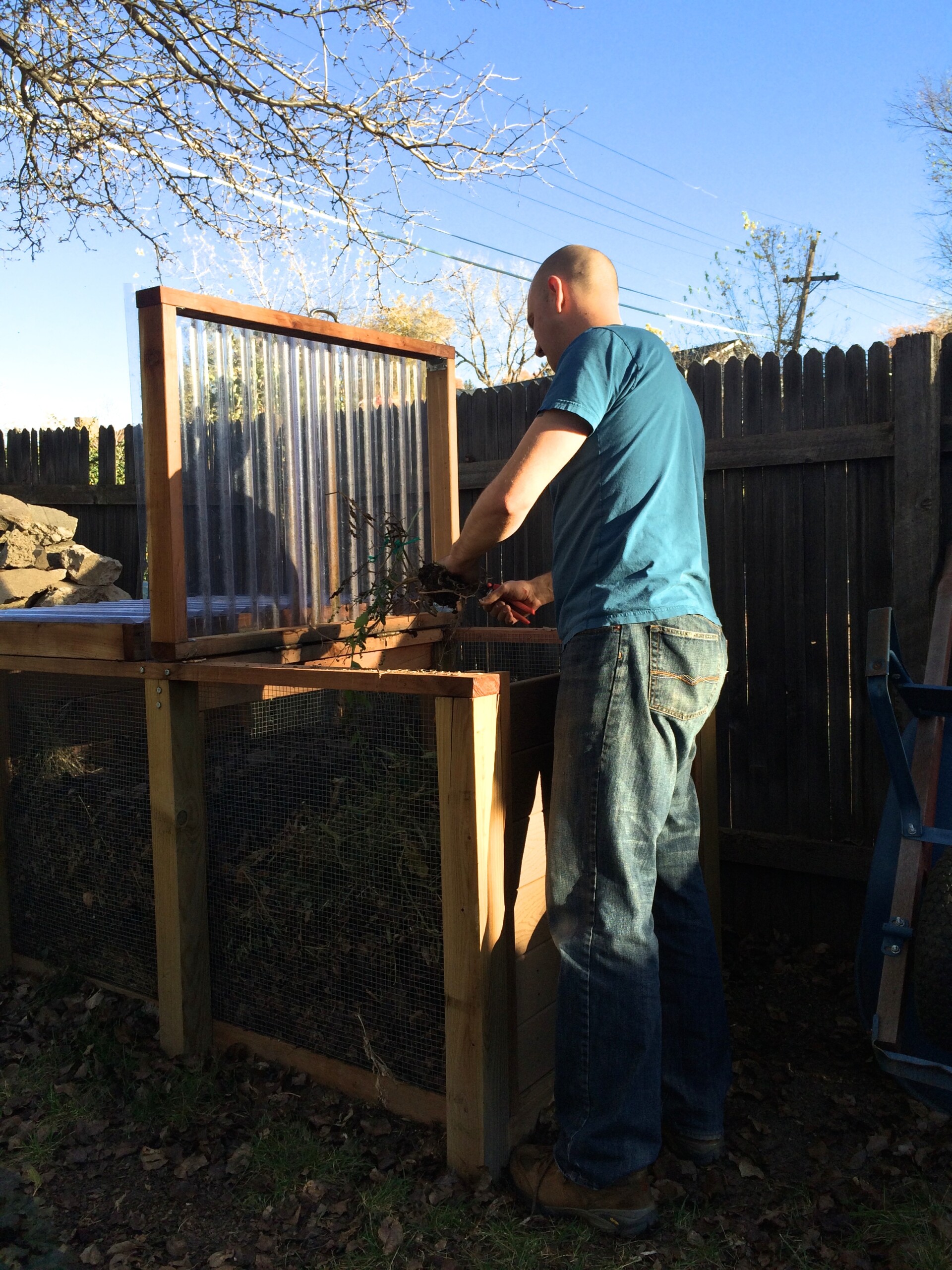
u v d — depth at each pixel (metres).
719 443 3.46
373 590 2.62
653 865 2.03
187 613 2.49
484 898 2.03
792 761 3.43
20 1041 2.68
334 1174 2.11
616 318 2.29
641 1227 1.94
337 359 2.95
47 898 3.01
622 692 1.96
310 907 2.41
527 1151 2.11
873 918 2.36
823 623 3.34
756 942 3.48
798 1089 2.52
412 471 3.26
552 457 1.95
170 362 2.39
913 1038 2.16
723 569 3.53
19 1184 2.01
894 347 3.09
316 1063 2.44
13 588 4.84
